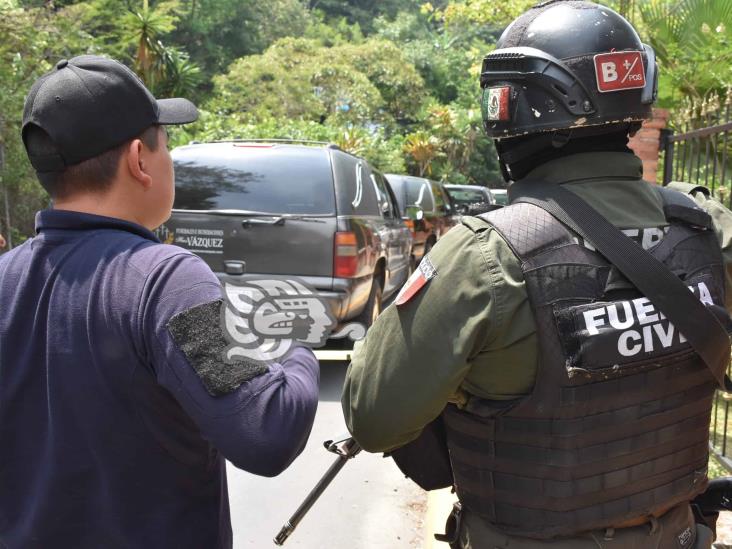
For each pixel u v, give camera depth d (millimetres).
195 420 1186
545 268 1283
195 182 5473
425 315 1320
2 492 1303
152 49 18219
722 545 2836
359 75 32969
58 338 1247
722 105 5383
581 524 1329
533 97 1427
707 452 1484
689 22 6953
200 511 1313
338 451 1650
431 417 1362
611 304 1280
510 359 1307
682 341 1319
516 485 1347
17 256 1355
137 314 1209
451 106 44562
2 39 10375
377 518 3381
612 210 1387
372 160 25375
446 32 54906
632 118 1427
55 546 1263
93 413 1230
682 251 1398
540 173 1458
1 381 1288
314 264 5285
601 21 1433
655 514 1425
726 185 4672
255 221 5285
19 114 10109
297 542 3146
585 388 1279
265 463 1166
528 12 1512
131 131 1330
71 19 11992
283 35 50156
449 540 1542
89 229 1322
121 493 1246
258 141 5875
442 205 13602
